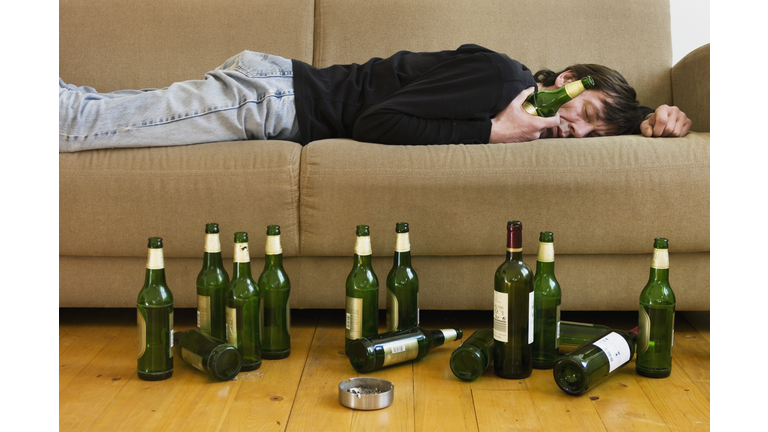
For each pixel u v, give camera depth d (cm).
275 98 164
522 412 108
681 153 144
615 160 144
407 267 138
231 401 112
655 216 143
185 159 149
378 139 156
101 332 155
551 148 147
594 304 152
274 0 212
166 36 210
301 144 170
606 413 108
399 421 104
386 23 208
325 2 211
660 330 123
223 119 158
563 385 115
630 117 170
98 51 209
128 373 126
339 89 171
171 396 114
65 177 147
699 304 150
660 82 204
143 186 147
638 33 206
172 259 153
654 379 123
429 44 207
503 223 145
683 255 150
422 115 155
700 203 142
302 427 102
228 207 147
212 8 212
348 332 136
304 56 210
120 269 154
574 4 208
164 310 122
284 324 135
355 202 146
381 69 174
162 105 155
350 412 108
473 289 152
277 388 118
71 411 108
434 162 146
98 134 150
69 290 155
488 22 207
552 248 129
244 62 171
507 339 122
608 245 146
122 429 101
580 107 168
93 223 148
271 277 134
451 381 122
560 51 206
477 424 103
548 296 129
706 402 112
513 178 144
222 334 136
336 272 153
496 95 158
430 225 146
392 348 125
